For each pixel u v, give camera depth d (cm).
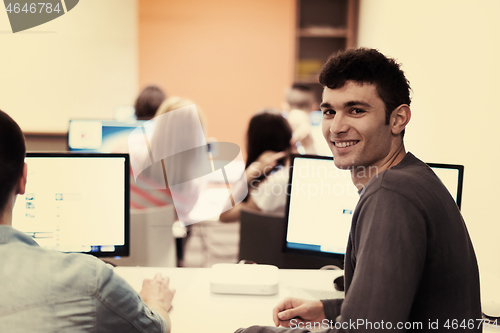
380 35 349
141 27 466
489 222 169
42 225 130
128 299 83
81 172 132
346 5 458
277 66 479
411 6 269
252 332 84
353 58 81
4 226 79
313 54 477
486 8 175
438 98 223
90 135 259
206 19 470
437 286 76
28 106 425
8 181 78
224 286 125
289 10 470
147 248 182
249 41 475
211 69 477
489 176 170
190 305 118
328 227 135
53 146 429
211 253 356
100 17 434
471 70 188
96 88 442
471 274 81
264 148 213
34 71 422
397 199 72
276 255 171
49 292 75
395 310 65
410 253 68
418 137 251
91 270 79
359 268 69
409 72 270
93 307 77
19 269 76
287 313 101
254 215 172
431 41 234
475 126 183
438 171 135
